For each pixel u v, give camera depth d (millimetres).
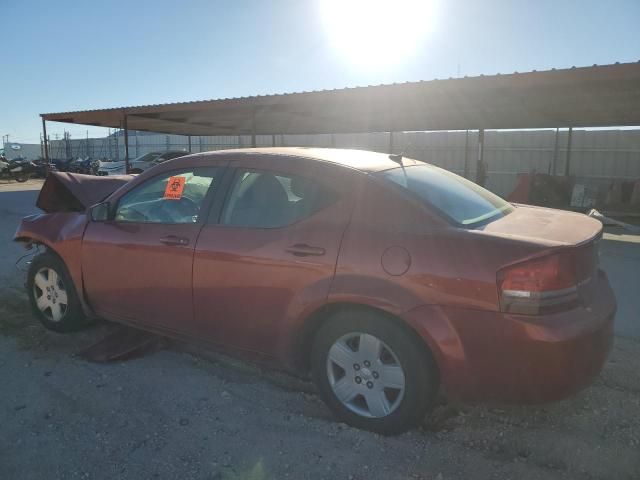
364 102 12695
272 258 3123
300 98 12500
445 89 10430
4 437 2953
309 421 3125
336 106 13734
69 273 4230
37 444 2887
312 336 3199
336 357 3041
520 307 2543
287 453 2811
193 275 3453
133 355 4047
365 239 2896
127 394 3449
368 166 3221
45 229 4398
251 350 3352
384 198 2979
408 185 3100
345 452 2814
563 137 21703
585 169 21359
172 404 3328
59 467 2689
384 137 27172
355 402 3057
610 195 17344
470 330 2625
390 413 2898
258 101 13328
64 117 19328
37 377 3686
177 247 3521
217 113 16281
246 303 3252
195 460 2748
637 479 2605
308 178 3219
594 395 3445
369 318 2871
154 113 16469
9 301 5375
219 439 2941
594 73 8703
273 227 3217
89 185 5016
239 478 2602
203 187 3615
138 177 4000
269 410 3268
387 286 2777
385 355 2920
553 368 2521
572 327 2549
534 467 2701
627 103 12703
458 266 2650
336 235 2980
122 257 3830
